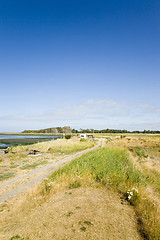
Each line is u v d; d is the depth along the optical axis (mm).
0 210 5133
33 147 25359
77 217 4047
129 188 6082
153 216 4152
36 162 14156
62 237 3244
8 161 14703
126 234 3396
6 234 3469
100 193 5973
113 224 3785
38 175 9711
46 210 4562
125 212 4492
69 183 6961
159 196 6379
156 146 32531
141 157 18578
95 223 3785
